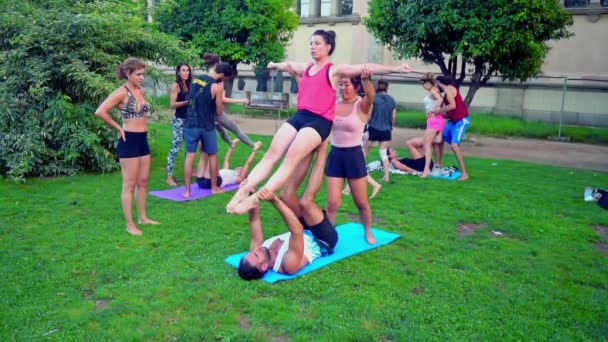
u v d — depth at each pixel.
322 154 4.91
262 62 17.72
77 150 8.43
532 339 3.69
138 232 5.70
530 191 8.16
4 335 3.58
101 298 4.20
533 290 4.51
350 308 4.06
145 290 4.30
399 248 5.47
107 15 9.00
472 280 4.67
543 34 11.89
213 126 7.31
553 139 15.07
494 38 10.88
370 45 21.61
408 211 6.88
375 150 11.99
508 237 6.00
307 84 4.50
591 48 17.28
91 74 8.32
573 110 17.58
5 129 8.27
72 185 7.79
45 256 5.00
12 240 5.42
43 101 8.40
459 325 3.85
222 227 6.00
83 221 6.09
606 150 13.27
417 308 4.11
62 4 9.28
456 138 8.85
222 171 8.02
